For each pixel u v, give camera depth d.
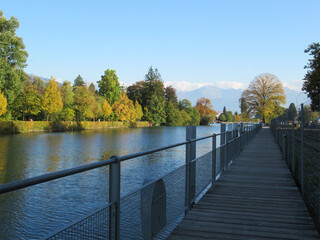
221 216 4.74
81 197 8.71
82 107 60.69
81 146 26.38
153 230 3.09
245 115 70.75
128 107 84.75
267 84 69.31
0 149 22.98
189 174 4.75
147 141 33.66
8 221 5.94
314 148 4.84
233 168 9.60
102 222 2.25
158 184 3.29
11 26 43.41
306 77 18.95
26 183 1.50
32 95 46.59
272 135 30.17
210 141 35.72
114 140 34.19
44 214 7.01
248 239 3.81
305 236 3.94
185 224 4.35
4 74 41.22
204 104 138.88
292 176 8.23
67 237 1.87
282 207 5.30
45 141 30.45
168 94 111.56
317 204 4.49
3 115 43.78
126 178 11.48
